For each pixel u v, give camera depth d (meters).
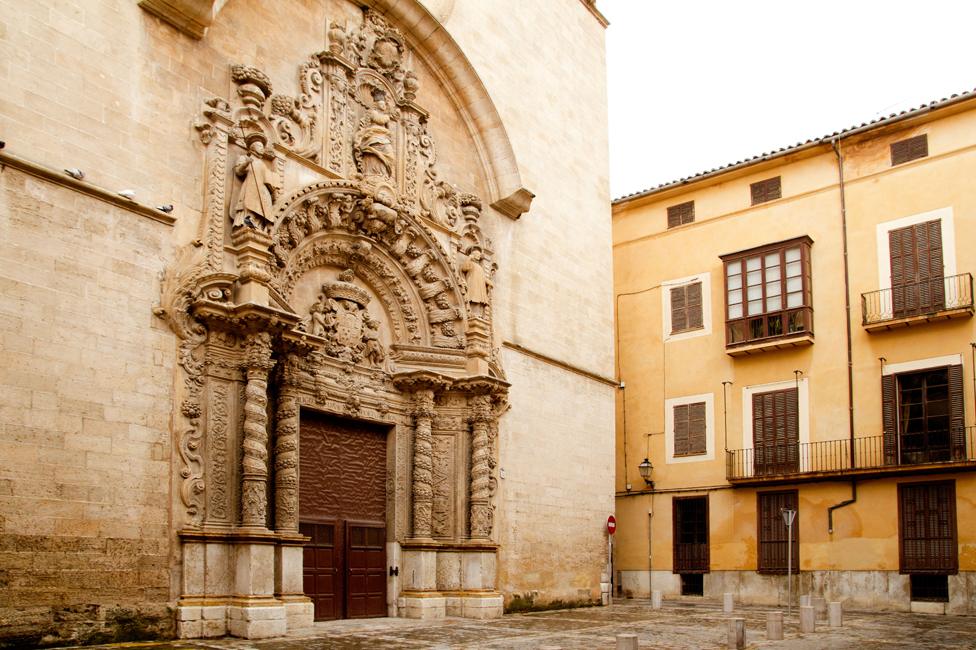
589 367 24.78
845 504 26.38
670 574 29.42
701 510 29.30
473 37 21.77
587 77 26.89
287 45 17.09
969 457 24.56
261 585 13.88
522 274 22.53
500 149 22.03
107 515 12.61
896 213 27.12
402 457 18.67
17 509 11.59
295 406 15.80
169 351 13.87
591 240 25.84
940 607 24.31
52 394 12.21
